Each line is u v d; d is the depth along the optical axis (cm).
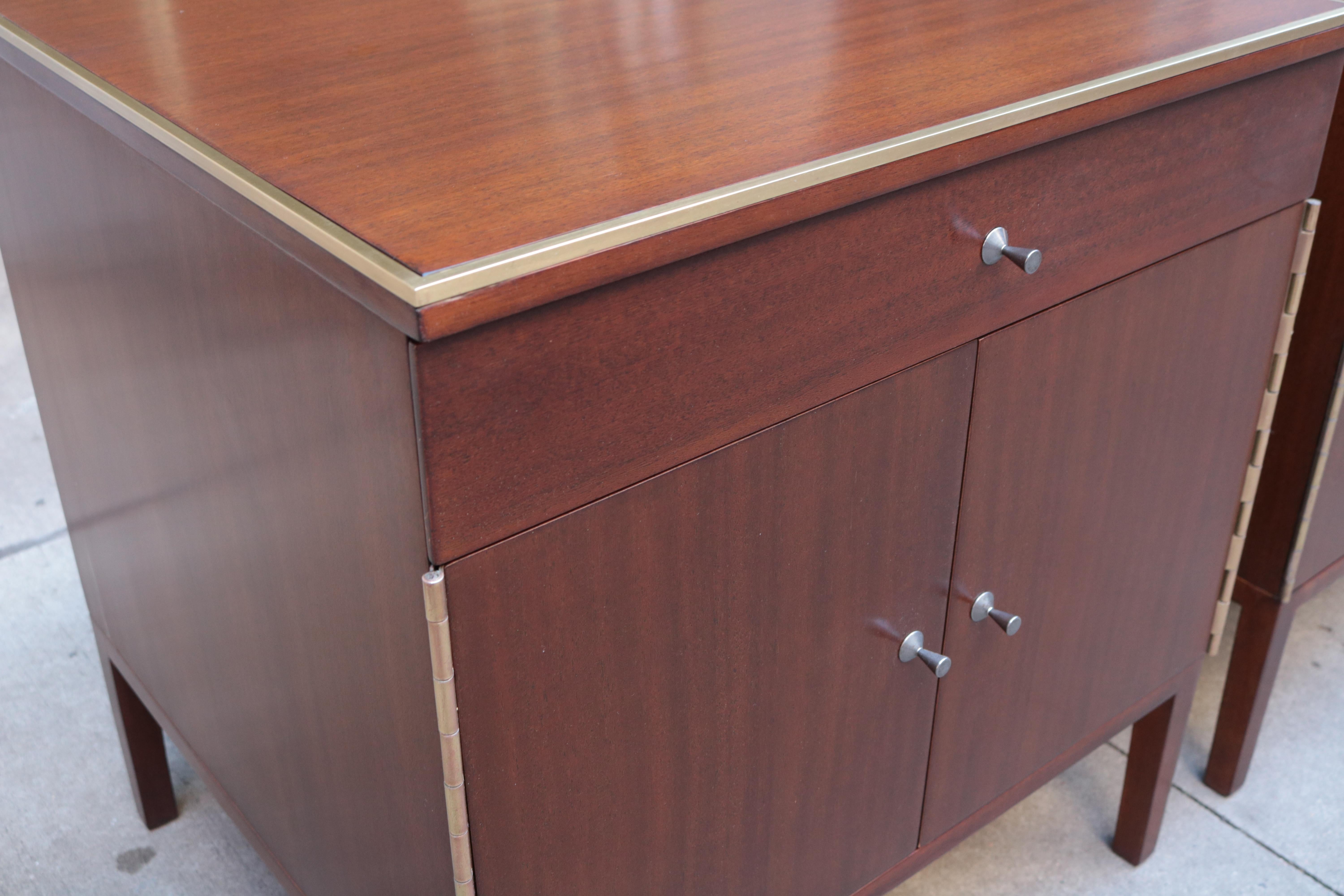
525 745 71
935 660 92
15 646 162
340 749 83
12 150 98
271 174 66
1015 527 96
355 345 60
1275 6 96
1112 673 115
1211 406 107
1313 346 121
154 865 131
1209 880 132
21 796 140
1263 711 137
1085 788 144
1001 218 79
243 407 76
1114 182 85
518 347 59
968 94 77
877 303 75
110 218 85
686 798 83
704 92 79
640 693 75
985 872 133
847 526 82
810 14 98
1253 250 101
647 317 64
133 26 94
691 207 61
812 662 86
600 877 80
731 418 71
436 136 72
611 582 70
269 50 89
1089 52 86
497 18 98
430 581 61
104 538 114
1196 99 87
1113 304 92
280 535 78
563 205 61
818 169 65
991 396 87
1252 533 131
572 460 64
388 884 85
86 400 104
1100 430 97
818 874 98
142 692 121
